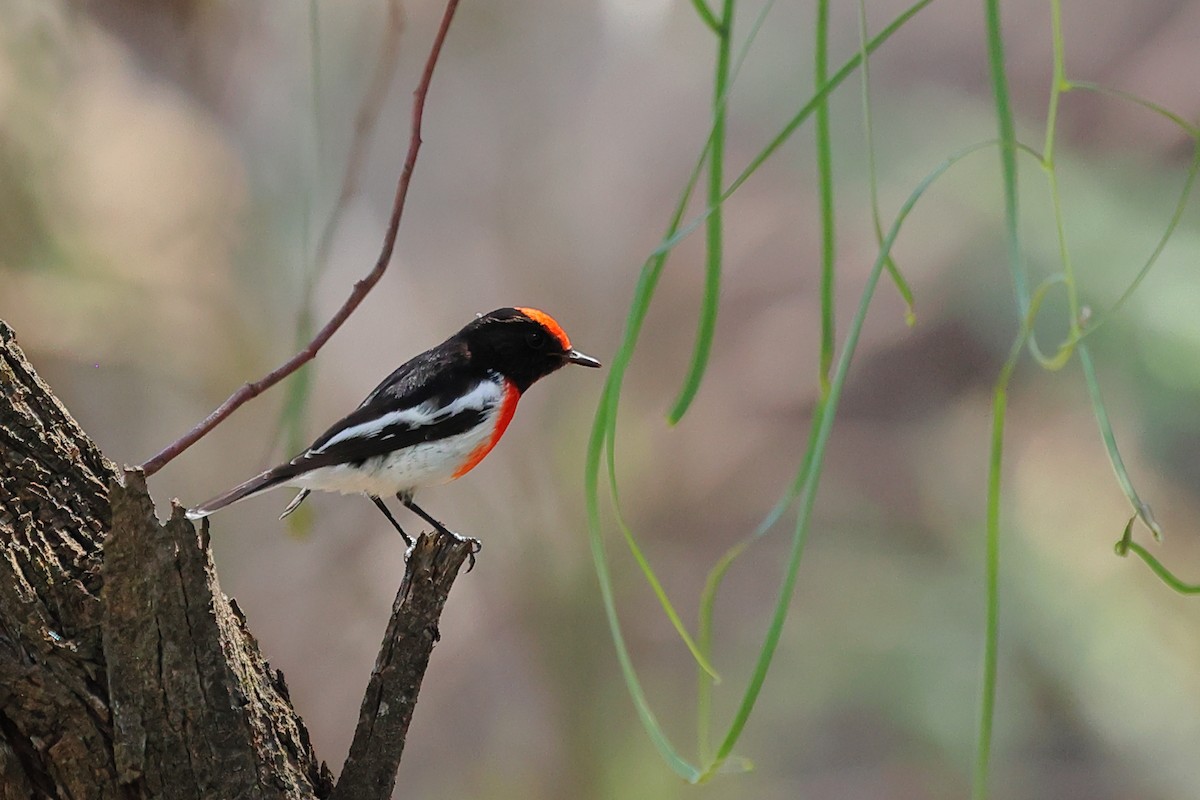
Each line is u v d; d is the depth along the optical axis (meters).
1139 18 15.45
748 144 16.31
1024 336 3.19
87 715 4.14
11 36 9.82
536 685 12.63
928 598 13.14
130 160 10.48
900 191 14.89
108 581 4.00
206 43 11.59
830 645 13.37
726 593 14.70
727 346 16.47
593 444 3.39
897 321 15.84
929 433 15.16
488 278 14.80
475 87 14.94
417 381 6.83
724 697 13.55
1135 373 12.34
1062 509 13.08
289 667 13.42
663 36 15.43
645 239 15.54
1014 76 15.89
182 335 11.09
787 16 15.72
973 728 12.21
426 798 12.85
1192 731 11.62
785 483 15.54
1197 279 11.65
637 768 11.98
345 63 13.20
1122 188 12.97
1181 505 12.57
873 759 12.76
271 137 12.21
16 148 9.80
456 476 6.93
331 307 13.23
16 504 4.24
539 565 12.27
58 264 10.04
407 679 4.62
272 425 11.69
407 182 4.75
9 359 4.39
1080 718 12.16
